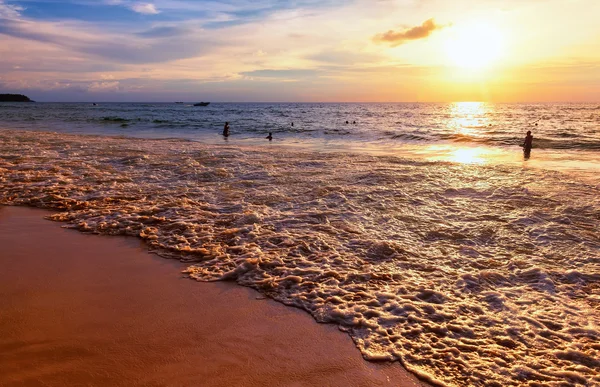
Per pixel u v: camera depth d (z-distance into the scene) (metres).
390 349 3.81
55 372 3.37
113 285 5.04
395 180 11.27
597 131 34.09
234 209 8.38
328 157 16.17
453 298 4.76
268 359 3.64
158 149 18.31
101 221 7.49
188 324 4.19
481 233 7.00
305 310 4.52
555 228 7.26
